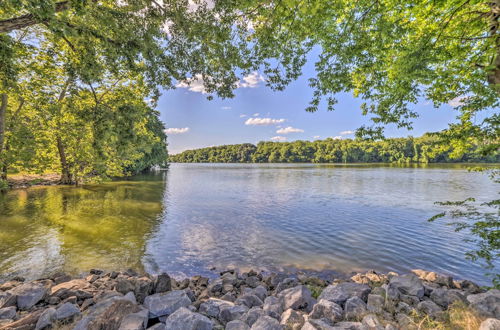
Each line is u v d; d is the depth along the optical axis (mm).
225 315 4344
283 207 18172
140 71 8234
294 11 6238
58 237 11039
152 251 9898
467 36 7164
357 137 7484
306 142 158875
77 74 7707
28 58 12680
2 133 14680
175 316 3803
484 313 3912
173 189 27422
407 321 3975
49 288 5496
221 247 10492
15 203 17703
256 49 7703
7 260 8656
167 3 7027
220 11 6703
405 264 8906
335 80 7285
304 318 4094
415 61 5852
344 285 5441
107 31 7410
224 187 29594
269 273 8312
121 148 9688
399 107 7441
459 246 10500
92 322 3635
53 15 5109
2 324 4055
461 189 26016
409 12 7203
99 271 7848
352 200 20703
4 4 5801
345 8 7195
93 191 24234
